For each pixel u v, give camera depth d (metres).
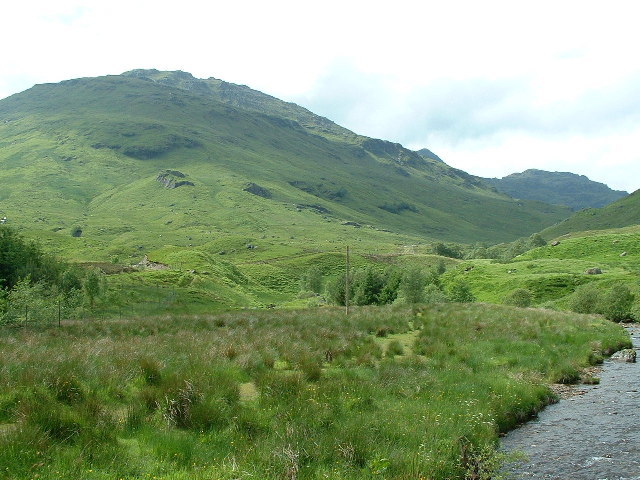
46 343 23.64
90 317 48.78
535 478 11.63
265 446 10.14
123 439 10.28
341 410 13.12
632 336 38.59
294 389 14.45
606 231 157.12
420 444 11.35
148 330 30.81
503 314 40.72
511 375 19.55
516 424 15.78
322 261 178.75
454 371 19.28
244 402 13.49
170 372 15.52
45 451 8.78
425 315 41.16
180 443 9.92
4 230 65.31
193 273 96.69
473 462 11.37
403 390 15.87
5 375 13.27
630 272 83.88
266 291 121.81
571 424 15.77
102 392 13.04
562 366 22.80
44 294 48.31
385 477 9.65
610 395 19.48
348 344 23.81
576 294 59.31
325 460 10.13
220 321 35.06
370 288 82.06
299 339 25.11
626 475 11.77
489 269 106.44
